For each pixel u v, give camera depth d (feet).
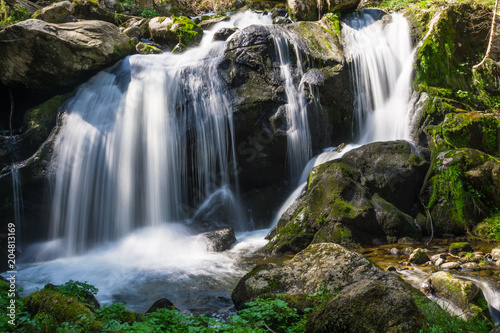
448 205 29.27
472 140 32.89
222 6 61.00
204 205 34.30
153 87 34.73
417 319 12.13
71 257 30.12
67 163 32.27
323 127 36.24
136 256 28.48
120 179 32.83
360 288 12.89
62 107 34.99
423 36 38.14
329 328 12.73
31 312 14.85
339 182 28.96
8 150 32.71
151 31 46.52
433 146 33.17
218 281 23.07
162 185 33.42
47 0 47.67
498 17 40.24
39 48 34.32
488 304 18.11
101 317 15.25
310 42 38.09
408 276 20.90
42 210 31.89
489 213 28.96
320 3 43.55
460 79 38.63
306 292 17.60
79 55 35.70
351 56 37.24
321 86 35.78
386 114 37.32
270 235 29.94
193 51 39.99
